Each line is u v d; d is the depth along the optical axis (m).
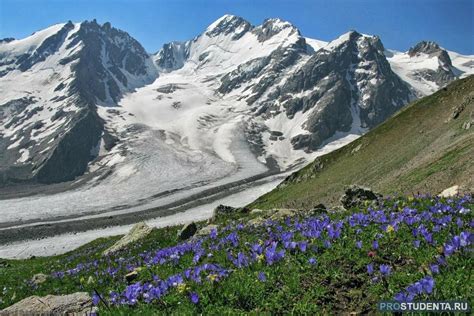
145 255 15.85
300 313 6.76
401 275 6.96
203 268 8.78
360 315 6.57
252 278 7.87
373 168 76.38
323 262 8.16
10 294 16.73
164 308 7.43
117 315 7.49
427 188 38.44
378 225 9.83
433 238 8.23
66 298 10.20
